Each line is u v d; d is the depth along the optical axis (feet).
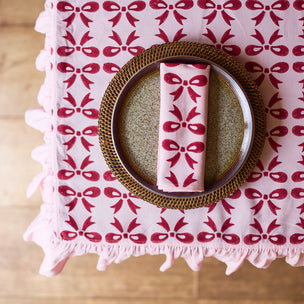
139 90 4.10
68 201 4.26
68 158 4.24
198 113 4.01
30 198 5.25
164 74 4.01
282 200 4.25
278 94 4.23
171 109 4.01
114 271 5.31
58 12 4.20
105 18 4.22
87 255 5.30
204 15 4.22
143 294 5.33
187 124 4.03
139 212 4.26
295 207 4.25
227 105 4.11
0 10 5.13
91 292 5.33
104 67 4.23
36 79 5.18
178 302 5.32
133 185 4.10
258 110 4.09
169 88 4.01
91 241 4.28
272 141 4.24
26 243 5.28
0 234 5.28
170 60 4.04
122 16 4.22
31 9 5.13
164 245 4.28
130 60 4.07
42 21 4.32
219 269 5.29
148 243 4.28
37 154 4.43
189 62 4.08
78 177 4.25
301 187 4.25
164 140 4.02
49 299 5.32
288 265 5.26
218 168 4.14
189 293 5.33
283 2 4.20
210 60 4.04
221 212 4.26
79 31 4.21
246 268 5.28
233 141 4.13
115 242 4.28
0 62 5.18
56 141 4.23
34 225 4.41
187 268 5.30
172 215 4.26
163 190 4.08
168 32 4.23
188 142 4.03
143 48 4.23
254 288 5.30
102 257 4.33
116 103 4.03
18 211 5.26
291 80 4.22
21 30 5.15
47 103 4.28
